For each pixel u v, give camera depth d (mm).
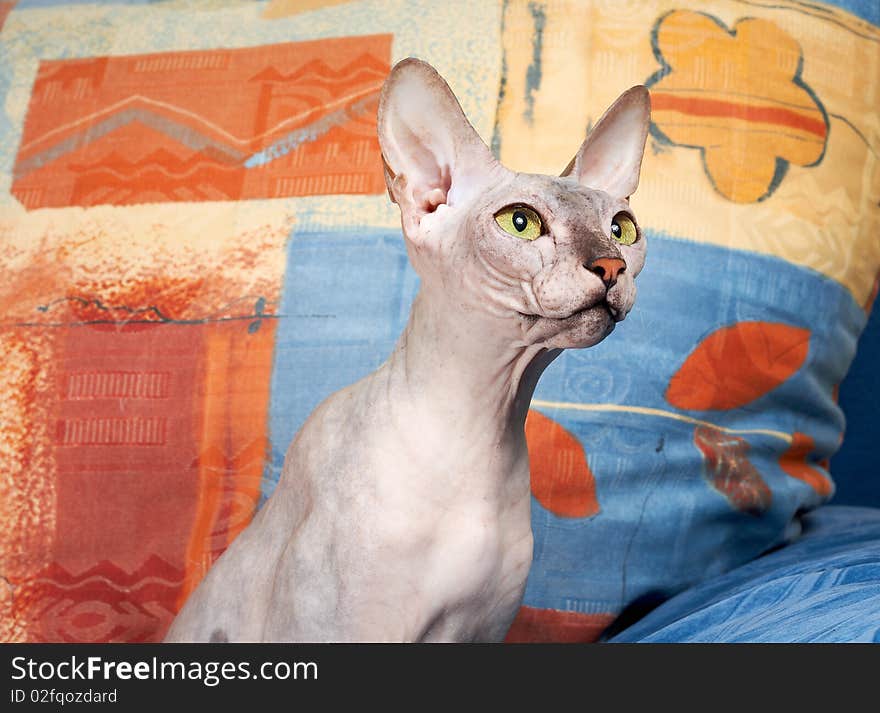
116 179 1007
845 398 1404
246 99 1022
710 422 976
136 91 1047
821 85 1061
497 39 1008
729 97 1013
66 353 957
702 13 1036
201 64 1051
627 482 946
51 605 930
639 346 947
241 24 1071
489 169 633
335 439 670
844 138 1063
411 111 638
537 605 939
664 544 958
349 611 634
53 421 947
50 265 982
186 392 940
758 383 990
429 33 1021
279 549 697
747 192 998
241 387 938
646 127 680
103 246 980
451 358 632
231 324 949
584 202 583
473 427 639
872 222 1086
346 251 956
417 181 639
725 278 974
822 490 1066
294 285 952
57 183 1014
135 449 938
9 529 938
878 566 764
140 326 956
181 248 971
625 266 562
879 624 640
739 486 980
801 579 805
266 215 973
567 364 938
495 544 647
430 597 635
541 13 1016
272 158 994
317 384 933
